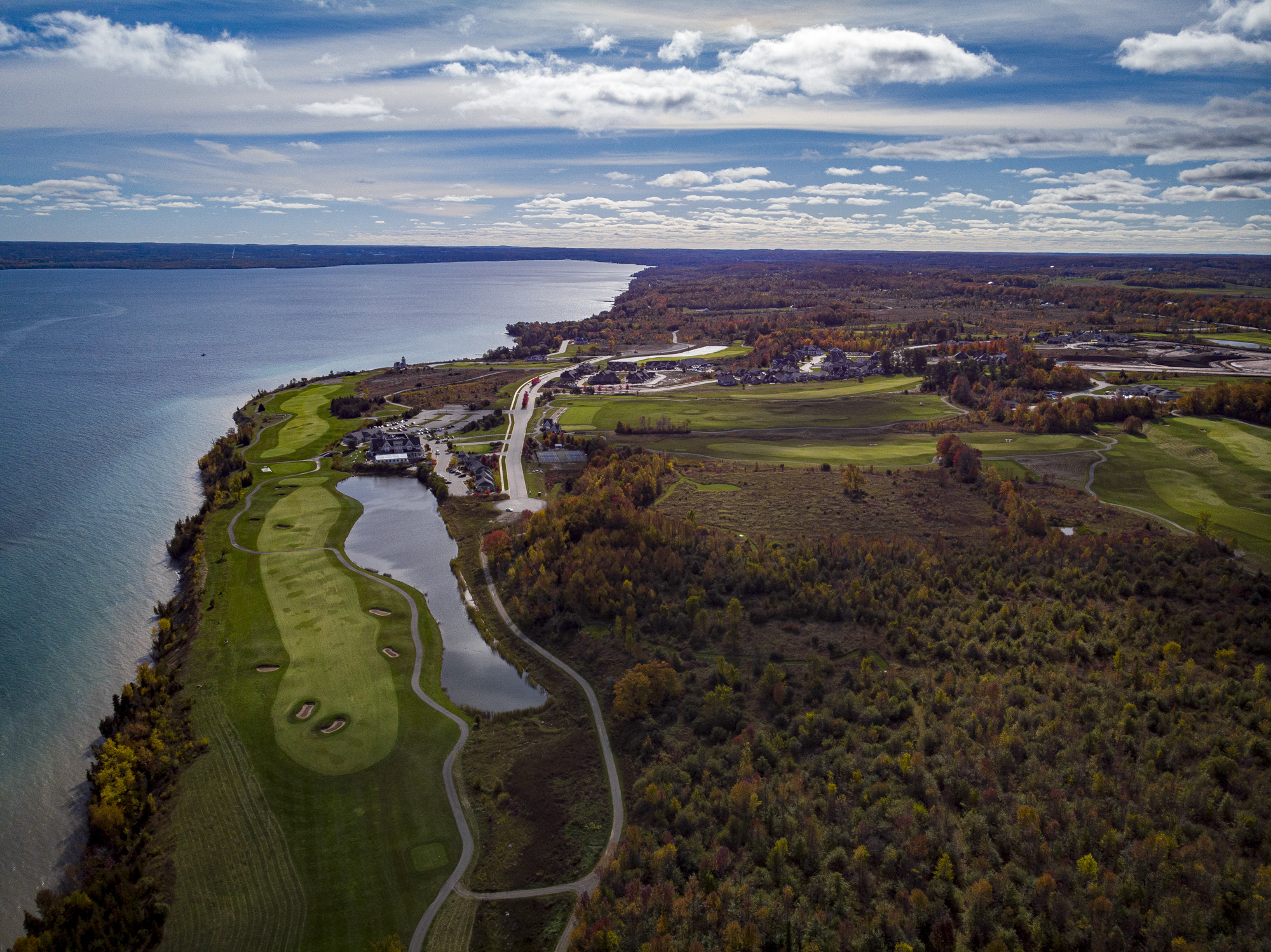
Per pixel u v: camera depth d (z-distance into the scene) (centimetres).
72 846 7744
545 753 9244
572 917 6975
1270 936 5941
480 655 11500
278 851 7706
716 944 6316
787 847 7156
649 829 7900
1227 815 7350
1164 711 9075
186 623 12000
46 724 9444
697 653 11081
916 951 6034
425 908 7106
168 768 8725
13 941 6819
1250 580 12512
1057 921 6256
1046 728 8675
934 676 10169
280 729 9544
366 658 11206
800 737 9038
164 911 6950
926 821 7394
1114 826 7294
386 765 8988
